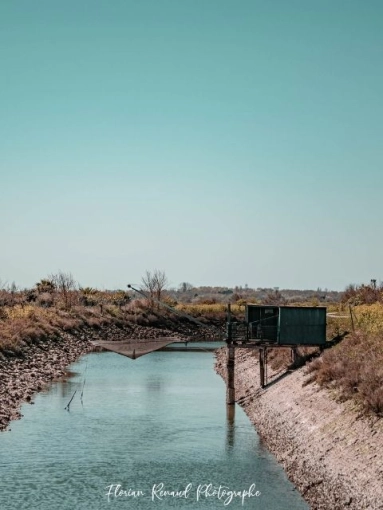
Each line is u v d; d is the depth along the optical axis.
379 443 20.20
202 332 83.75
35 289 93.56
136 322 81.88
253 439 28.06
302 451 23.83
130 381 44.75
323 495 19.81
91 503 20.41
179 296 164.50
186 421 31.62
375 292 61.09
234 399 35.53
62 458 25.09
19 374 43.41
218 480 22.45
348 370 27.50
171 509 19.88
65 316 74.50
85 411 33.69
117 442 27.42
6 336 53.22
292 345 35.16
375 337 32.09
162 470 23.64
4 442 27.17
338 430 23.14
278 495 20.88
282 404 30.44
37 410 33.66
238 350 57.09
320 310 35.38
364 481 18.77
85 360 57.69
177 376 47.69
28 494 21.11
